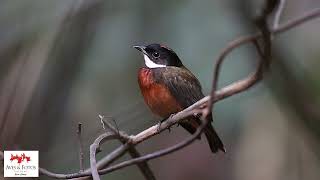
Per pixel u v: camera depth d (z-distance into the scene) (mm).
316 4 12250
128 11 11391
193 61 10828
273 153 11727
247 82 6156
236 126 11156
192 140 6637
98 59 11430
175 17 11086
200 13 11023
